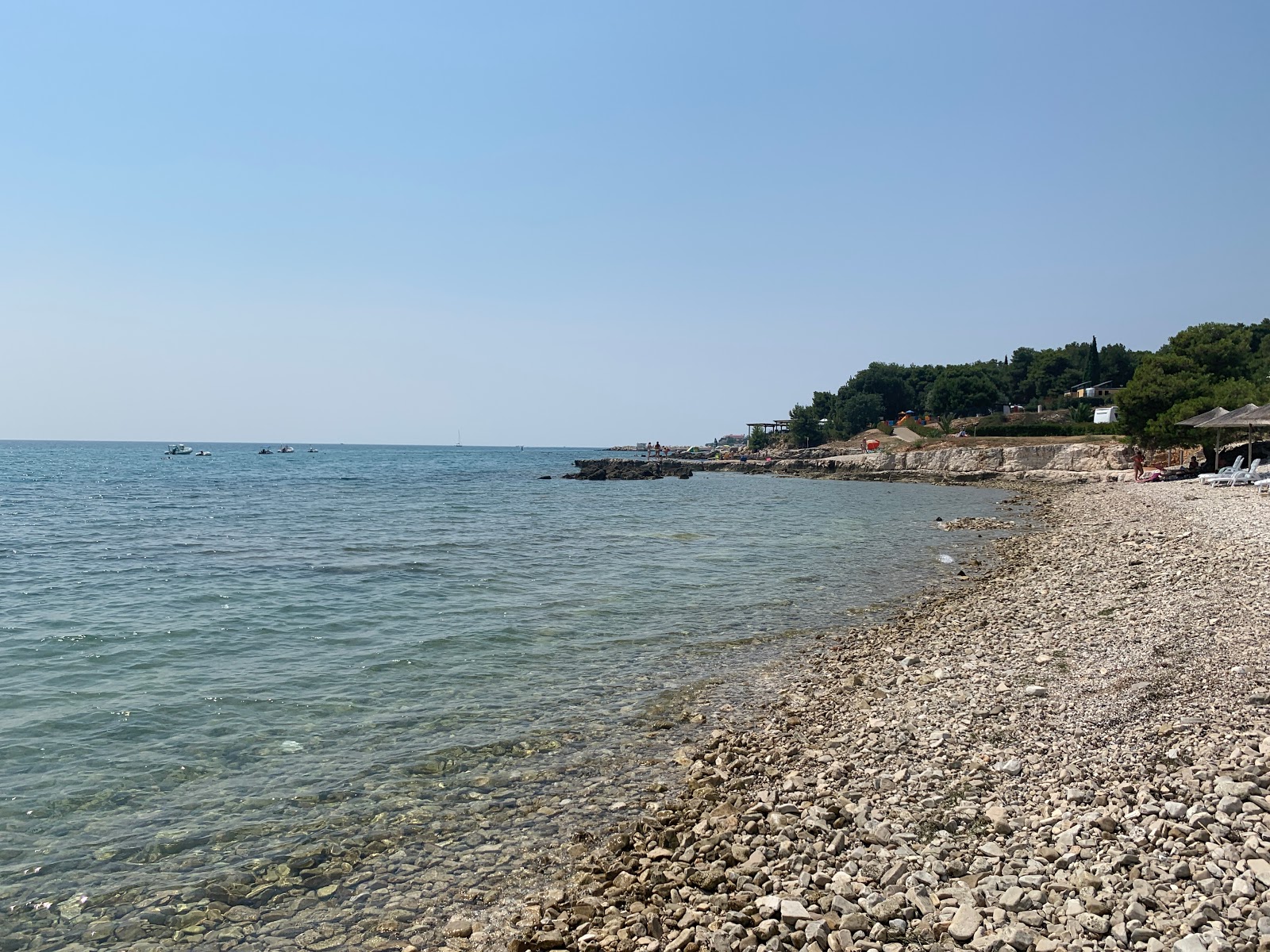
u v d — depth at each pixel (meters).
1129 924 5.48
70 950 6.43
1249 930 5.27
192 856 7.95
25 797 9.14
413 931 6.70
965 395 142.38
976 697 11.52
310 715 12.10
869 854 7.10
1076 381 146.50
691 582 24.23
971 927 5.70
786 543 34.72
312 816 8.80
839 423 155.62
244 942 6.59
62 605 20.27
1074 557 25.83
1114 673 11.64
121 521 43.22
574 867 7.68
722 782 9.41
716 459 152.75
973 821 7.61
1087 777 8.15
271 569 26.30
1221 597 16.17
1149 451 70.50
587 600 21.36
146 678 13.87
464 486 84.88
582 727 11.59
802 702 12.48
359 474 109.19
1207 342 74.44
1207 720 9.09
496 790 9.48
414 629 17.84
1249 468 45.62
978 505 57.84
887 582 24.41
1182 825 6.70
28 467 120.12
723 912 6.37
